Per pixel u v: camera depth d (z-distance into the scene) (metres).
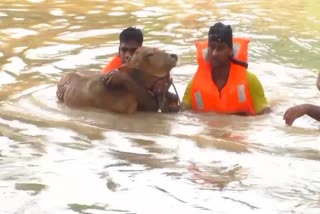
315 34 18.31
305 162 9.04
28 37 16.89
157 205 7.59
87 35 17.30
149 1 22.88
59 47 15.90
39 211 7.40
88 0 22.72
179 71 14.34
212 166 8.84
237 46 11.74
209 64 11.76
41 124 10.59
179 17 20.14
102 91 11.46
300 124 10.98
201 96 11.71
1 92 12.37
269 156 9.27
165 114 11.48
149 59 11.35
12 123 10.59
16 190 7.95
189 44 16.69
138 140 9.92
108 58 14.98
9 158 9.02
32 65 14.28
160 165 8.85
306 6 22.81
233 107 11.61
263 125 10.88
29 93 12.35
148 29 18.33
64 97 11.80
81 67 14.21
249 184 8.22
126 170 8.65
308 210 7.50
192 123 10.95
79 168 8.69
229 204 7.63
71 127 10.49
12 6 21.17
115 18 19.77
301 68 14.99
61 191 7.94
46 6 21.41
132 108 11.38
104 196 7.81
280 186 8.17
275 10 21.86
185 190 8.01
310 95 12.95
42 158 9.05
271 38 17.72
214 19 20.00
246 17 20.52
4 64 14.27
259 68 14.90
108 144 9.70
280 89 13.30
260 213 7.42
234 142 9.87
